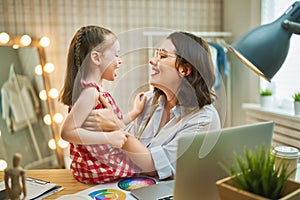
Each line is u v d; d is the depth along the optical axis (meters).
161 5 2.98
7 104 2.70
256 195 0.83
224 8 3.07
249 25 2.64
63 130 1.09
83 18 2.83
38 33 2.77
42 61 2.79
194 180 0.97
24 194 0.93
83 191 1.18
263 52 0.99
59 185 1.24
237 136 1.03
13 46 2.71
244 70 2.74
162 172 1.18
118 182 1.24
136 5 2.93
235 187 0.89
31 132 2.77
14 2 2.68
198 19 3.09
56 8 2.77
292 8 1.01
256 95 2.59
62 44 2.82
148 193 1.13
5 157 2.64
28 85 2.78
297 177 1.25
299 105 1.95
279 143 2.11
